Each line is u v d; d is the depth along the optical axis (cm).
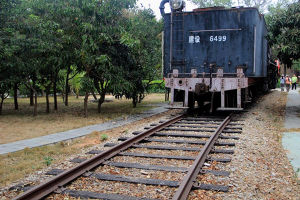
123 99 2336
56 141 816
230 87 1109
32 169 565
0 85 1230
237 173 520
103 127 1038
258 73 1218
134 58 1423
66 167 564
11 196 443
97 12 1212
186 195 420
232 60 1131
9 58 1210
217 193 440
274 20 1234
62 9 1202
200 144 734
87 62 1202
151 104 1873
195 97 1298
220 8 1150
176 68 1194
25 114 1444
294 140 775
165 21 1205
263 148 684
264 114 1228
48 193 432
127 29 1320
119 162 582
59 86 2352
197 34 1164
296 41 1175
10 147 748
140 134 779
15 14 1267
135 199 420
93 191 454
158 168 546
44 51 1210
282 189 458
